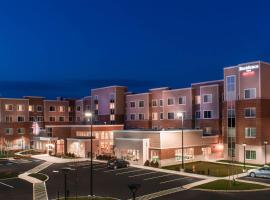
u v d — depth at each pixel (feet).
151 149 184.34
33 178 146.72
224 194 114.42
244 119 195.42
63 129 239.91
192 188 124.16
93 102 322.34
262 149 187.42
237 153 198.39
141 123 283.59
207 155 207.62
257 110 189.57
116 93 298.56
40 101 329.31
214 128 228.02
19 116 310.65
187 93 247.29
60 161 199.21
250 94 193.57
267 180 138.62
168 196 112.47
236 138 199.00
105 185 131.23
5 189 125.18
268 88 194.18
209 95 232.32
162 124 266.36
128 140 192.44
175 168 170.30
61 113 344.49
